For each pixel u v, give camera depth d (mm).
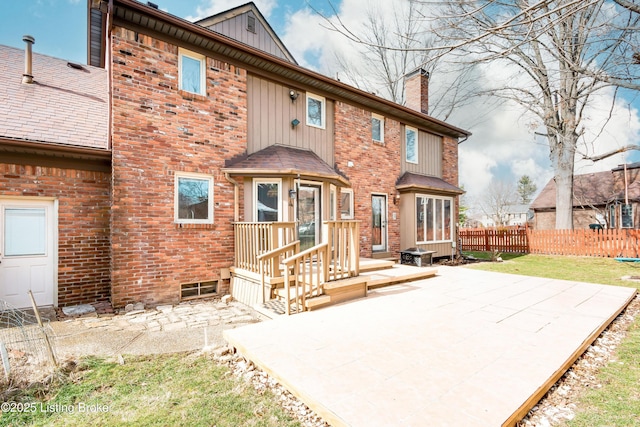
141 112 6387
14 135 5805
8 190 5906
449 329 4191
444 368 3084
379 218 11273
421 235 11766
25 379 3336
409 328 4250
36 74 8539
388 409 2410
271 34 13867
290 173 7273
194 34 6762
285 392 3000
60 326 5125
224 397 2957
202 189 7160
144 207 6367
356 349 3578
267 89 8453
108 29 6613
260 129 8273
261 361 3307
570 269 10016
